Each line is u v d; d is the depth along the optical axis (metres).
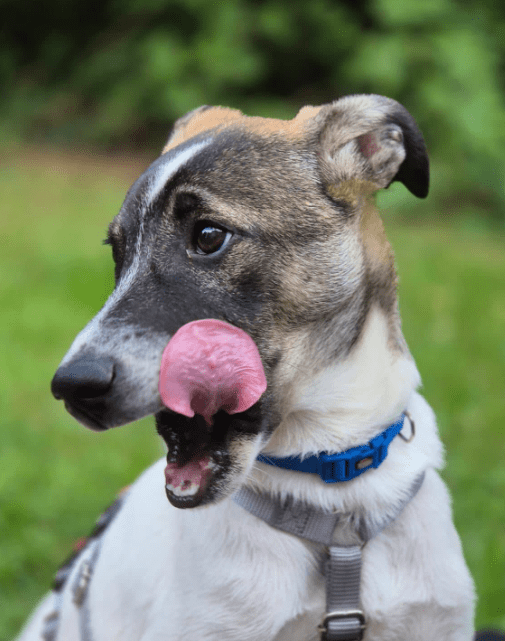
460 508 5.02
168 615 2.94
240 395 2.62
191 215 2.80
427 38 13.27
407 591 2.98
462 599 3.05
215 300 2.76
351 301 2.95
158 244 2.81
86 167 14.37
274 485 2.95
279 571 2.91
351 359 2.95
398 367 3.06
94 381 2.55
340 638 2.97
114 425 2.62
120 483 5.43
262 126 3.04
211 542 2.90
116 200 12.72
